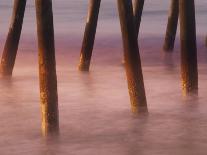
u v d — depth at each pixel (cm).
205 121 1165
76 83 1580
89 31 1703
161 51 2273
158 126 1131
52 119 1054
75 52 2256
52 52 1043
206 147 995
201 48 2358
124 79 1639
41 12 1030
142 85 1198
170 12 2156
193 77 1338
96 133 1089
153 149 988
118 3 1156
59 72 1750
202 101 1330
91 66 1872
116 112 1250
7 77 1645
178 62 1977
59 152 977
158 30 3152
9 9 4469
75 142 1030
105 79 1638
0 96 1423
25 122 1173
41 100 1056
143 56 2134
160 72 1764
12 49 1636
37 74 1716
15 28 1620
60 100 1374
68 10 4406
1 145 1019
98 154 965
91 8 1669
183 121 1166
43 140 1043
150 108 1273
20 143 1028
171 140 1038
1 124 1159
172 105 1302
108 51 2280
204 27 3219
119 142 1029
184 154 959
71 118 1203
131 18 1155
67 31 3117
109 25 3397
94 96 1418
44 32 1034
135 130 1106
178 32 3006
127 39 1162
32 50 2325
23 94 1444
